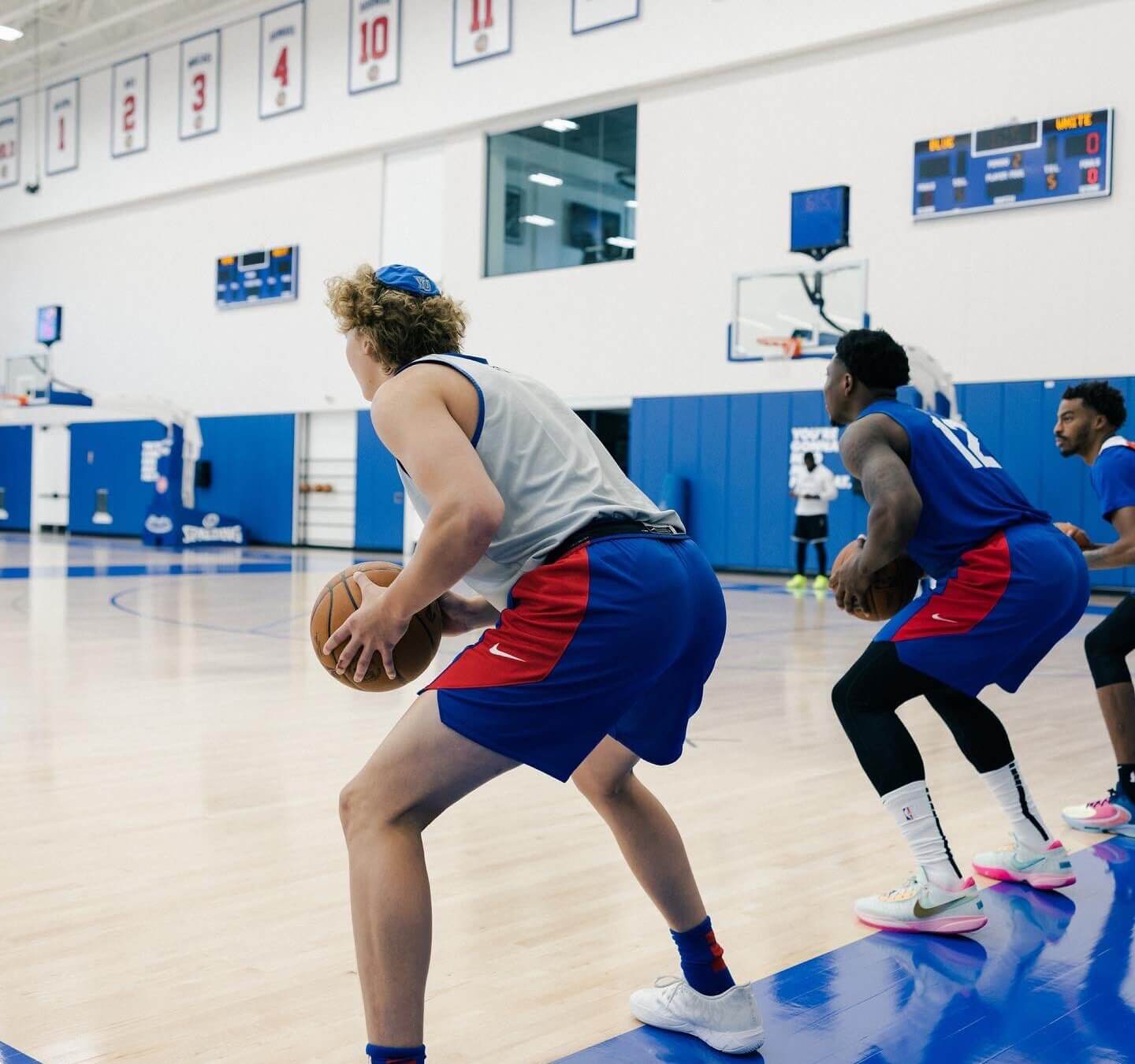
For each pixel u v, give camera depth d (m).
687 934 1.99
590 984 2.24
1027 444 12.00
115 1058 1.87
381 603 1.64
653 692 1.86
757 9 13.45
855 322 12.80
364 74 16.91
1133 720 3.40
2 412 22.97
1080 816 3.40
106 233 20.95
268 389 18.67
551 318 15.50
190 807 3.47
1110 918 2.65
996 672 2.61
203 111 18.98
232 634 7.71
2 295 22.92
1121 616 3.49
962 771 4.11
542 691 1.63
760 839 3.24
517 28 15.34
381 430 1.67
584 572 1.65
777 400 13.73
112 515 20.95
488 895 2.74
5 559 14.81
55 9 18.91
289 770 3.96
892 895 2.59
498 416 1.71
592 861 3.00
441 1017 2.08
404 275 1.85
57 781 3.77
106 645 7.06
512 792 3.70
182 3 18.58
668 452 14.56
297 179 18.14
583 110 15.10
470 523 1.54
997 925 2.60
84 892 2.70
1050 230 11.81
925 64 12.55
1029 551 2.59
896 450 2.61
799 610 10.14
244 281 18.80
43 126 21.61
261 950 2.36
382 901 1.59
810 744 4.56
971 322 12.32
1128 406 11.37
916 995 2.21
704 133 14.12
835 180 13.17
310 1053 1.90
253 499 18.95
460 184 16.19
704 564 1.85
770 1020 2.09
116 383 20.92
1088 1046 2.00
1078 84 11.63
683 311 14.38
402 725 1.67
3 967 2.25
